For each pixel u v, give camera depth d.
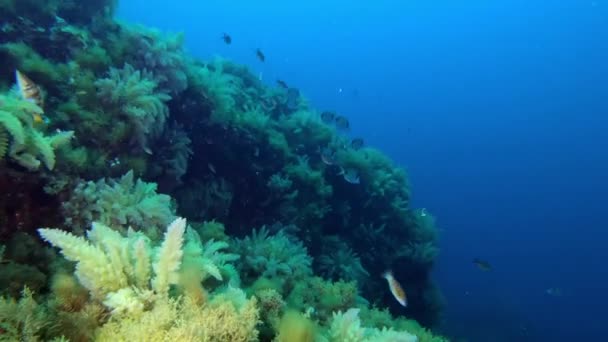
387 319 5.04
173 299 2.06
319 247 8.52
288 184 8.06
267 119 8.62
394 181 10.67
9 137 3.14
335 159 9.55
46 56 5.29
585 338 27.52
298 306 4.39
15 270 2.50
